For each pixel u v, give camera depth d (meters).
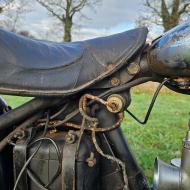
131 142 4.30
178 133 4.95
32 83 1.62
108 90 1.67
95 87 1.67
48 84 1.62
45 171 1.63
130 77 1.67
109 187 1.75
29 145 1.65
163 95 10.82
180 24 1.63
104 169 1.74
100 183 1.75
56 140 1.64
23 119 1.73
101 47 1.68
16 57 1.65
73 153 1.59
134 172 1.77
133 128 5.12
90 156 1.62
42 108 1.69
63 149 1.61
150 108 1.76
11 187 1.84
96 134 1.70
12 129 1.77
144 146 4.18
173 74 1.61
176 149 4.02
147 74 1.69
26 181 1.65
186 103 9.46
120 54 1.64
